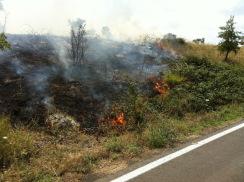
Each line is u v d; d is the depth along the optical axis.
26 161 6.54
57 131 8.05
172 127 8.97
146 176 6.08
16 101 8.56
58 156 6.84
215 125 9.82
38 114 8.41
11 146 6.61
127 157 7.07
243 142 8.16
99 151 7.11
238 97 13.26
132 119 9.26
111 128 8.77
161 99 11.21
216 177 6.06
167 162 6.75
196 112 11.39
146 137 8.03
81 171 6.30
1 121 7.32
